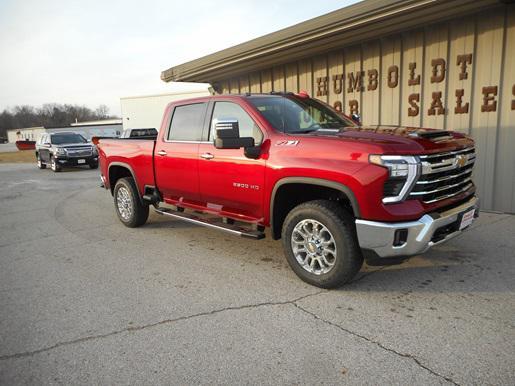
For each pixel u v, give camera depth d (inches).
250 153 168.7
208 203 206.5
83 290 166.7
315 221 153.7
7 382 108.5
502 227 233.0
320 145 151.4
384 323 132.0
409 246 137.9
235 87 484.1
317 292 156.3
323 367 110.0
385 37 316.5
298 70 396.2
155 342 125.3
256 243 223.6
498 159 269.4
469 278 164.4
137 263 197.3
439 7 244.1
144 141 239.6
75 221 297.4
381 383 102.8
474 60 271.0
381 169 135.3
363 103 343.0
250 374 108.3
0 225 294.4
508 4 246.5
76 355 119.8
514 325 128.0
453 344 118.6
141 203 257.4
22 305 154.4
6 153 1847.9
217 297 155.4
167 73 490.9
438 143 147.7
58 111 5442.9
